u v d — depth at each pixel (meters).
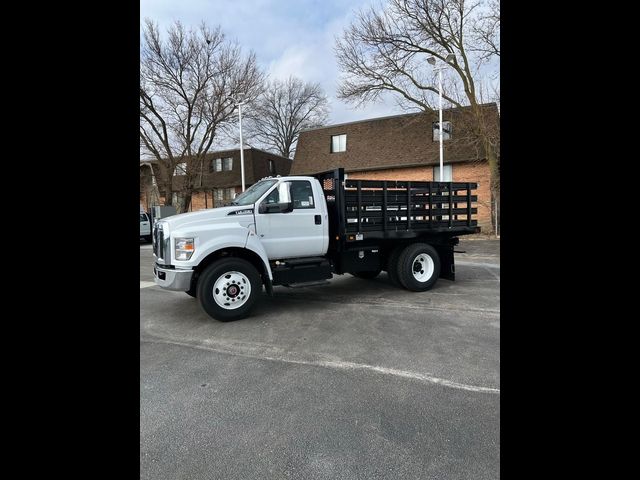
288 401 2.74
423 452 2.10
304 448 2.17
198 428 2.41
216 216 4.99
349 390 2.89
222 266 4.82
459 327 4.43
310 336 4.24
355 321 4.79
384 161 18.77
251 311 5.33
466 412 2.53
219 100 22.16
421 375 3.13
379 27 16.33
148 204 27.52
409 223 6.41
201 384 3.06
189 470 2.00
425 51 16.05
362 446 2.17
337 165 20.00
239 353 3.75
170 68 21.36
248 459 2.09
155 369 3.38
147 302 6.14
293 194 5.56
